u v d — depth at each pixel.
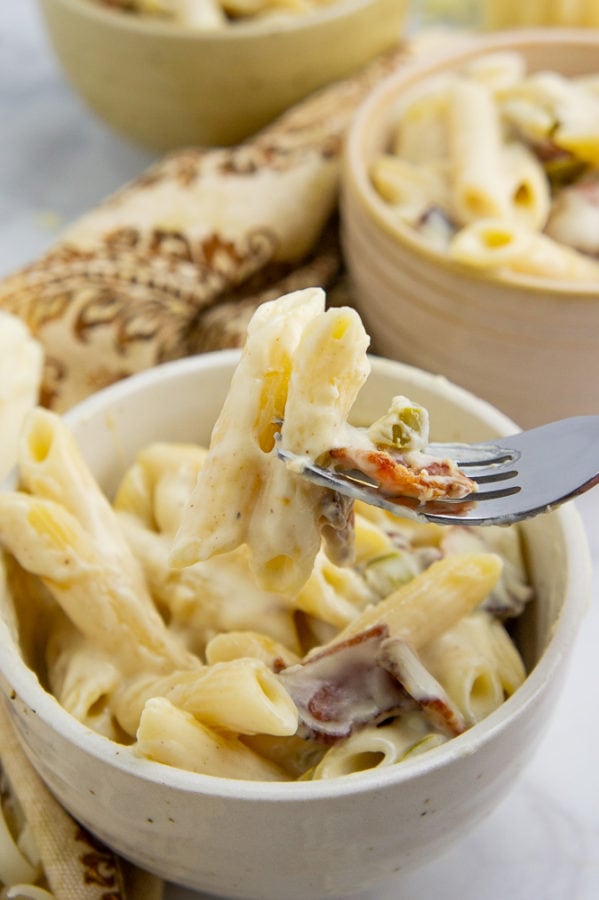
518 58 0.49
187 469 0.36
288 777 0.32
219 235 0.47
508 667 0.34
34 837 0.34
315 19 0.50
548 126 0.45
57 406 0.45
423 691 0.32
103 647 0.33
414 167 0.46
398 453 0.29
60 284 0.46
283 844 0.30
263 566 0.30
